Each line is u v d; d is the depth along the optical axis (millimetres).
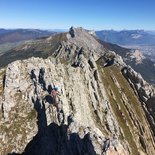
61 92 114625
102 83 153250
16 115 118375
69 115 98375
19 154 107500
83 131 77625
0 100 122438
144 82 170750
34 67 128750
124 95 161000
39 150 105875
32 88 123875
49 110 108812
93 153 66875
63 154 84312
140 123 148875
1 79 131125
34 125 113625
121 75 175500
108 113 133500
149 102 161750
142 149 135250
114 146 66000
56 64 133625
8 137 111750
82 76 140750
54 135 99750
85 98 129750
